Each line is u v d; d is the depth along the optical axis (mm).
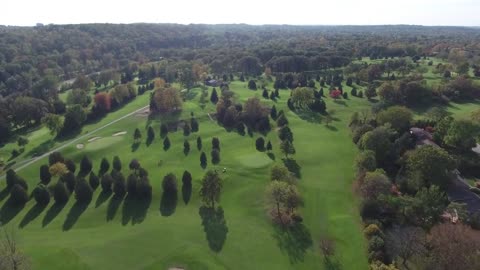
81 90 165750
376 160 90062
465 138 94125
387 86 149000
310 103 146250
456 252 52875
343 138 115938
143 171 91250
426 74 195250
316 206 78312
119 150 112250
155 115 142125
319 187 85875
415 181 77438
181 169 97188
